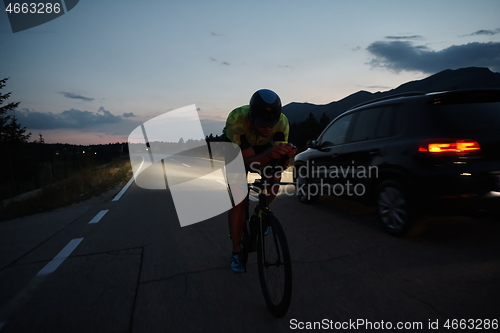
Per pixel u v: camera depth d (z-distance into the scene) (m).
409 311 2.50
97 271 3.67
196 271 3.54
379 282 3.02
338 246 4.11
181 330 2.39
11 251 4.64
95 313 2.69
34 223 6.56
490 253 3.57
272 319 2.49
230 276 3.38
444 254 3.61
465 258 3.46
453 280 2.97
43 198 9.37
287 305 2.31
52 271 3.73
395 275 3.15
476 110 3.83
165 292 3.05
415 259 3.52
